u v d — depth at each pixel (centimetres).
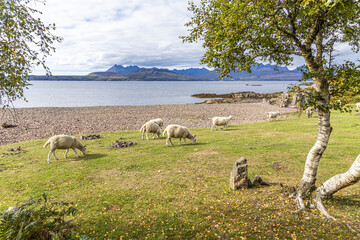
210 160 1506
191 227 700
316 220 677
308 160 797
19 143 2250
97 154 1758
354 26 768
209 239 629
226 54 691
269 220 700
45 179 1206
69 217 791
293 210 746
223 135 2497
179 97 11662
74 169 1377
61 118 4266
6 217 504
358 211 705
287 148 1720
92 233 688
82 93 14138
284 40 852
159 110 5681
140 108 6091
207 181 1130
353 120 2839
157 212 814
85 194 1001
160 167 1391
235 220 721
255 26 686
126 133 2828
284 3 681
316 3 551
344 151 1538
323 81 715
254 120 4088
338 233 603
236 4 654
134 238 657
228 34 674
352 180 657
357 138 1922
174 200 917
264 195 895
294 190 847
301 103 689
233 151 1712
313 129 2542
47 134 2917
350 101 621
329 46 812
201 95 12131
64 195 995
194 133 2759
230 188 1021
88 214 811
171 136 1984
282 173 1201
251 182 1047
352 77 591
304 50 753
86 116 4584
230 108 6091
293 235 608
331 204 753
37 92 14450
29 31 595
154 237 656
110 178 1217
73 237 627
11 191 1048
